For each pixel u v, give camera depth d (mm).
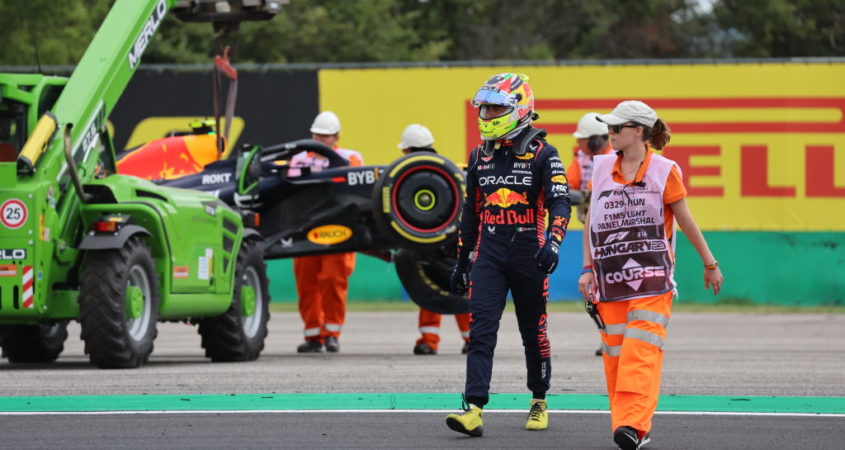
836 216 79375
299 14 143000
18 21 116938
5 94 42000
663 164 26531
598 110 80000
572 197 49531
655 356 26203
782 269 79625
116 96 46250
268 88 79750
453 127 79938
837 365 44906
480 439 27922
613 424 26109
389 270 81125
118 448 26453
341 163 52812
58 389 36219
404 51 148875
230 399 34250
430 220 48531
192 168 51438
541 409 29562
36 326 47750
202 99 79188
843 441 27812
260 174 51719
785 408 33031
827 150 79500
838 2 163500
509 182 28984
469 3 164750
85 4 129750
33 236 40719
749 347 54375
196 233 45469
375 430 28984
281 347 56406
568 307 78750
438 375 40688
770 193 79625
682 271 80500
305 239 51625
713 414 31844
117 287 41594
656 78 79938
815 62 79312
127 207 43344
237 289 47625
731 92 79750
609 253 26672
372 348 55375
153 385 37250
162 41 131375
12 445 26766
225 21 51938
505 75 29219
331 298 52812
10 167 40656
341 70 79938
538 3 169125
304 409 32438
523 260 28969
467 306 50656
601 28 168500
